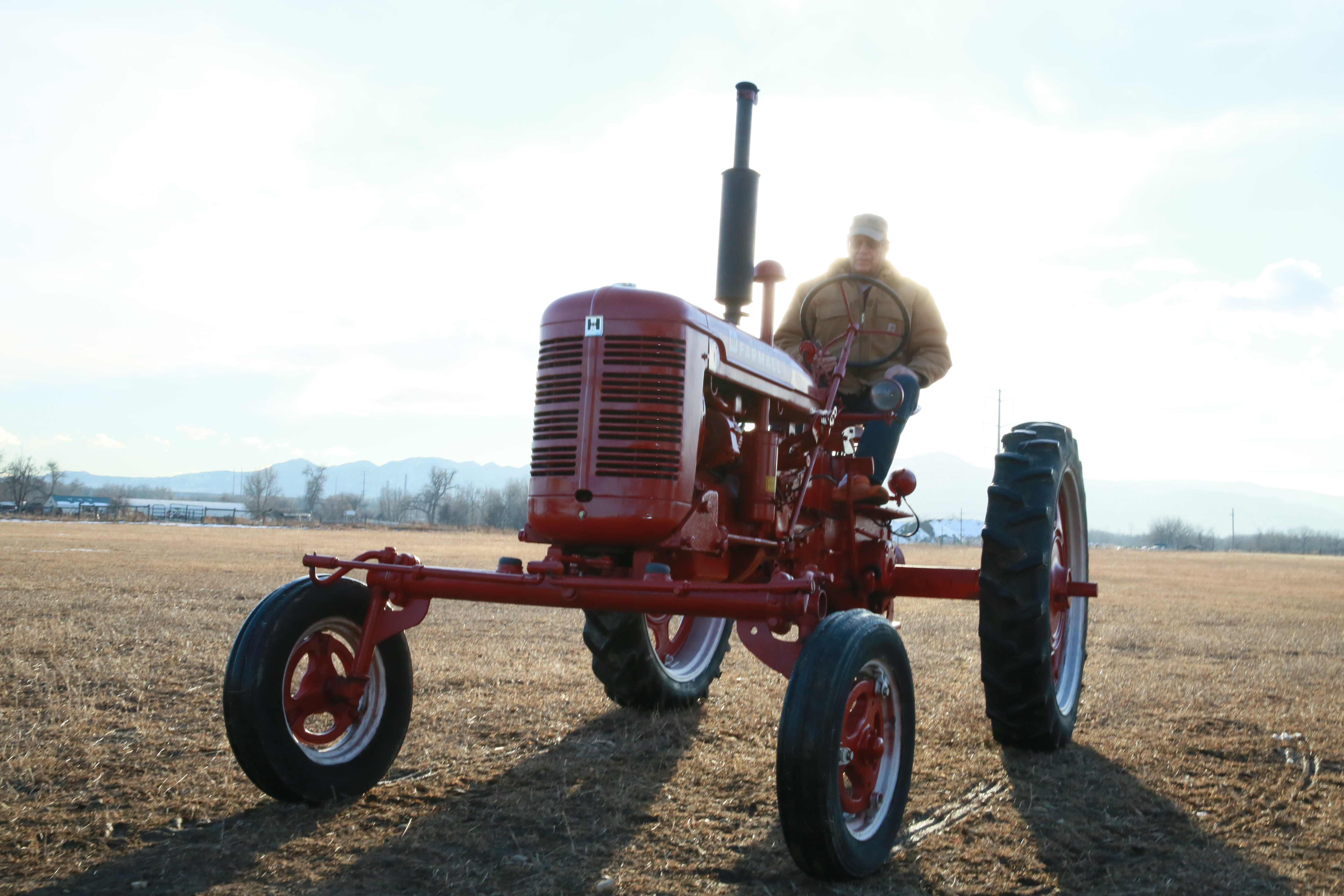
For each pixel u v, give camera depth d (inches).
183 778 138.8
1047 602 158.6
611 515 126.7
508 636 286.7
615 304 130.6
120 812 125.2
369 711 142.9
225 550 776.9
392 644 145.3
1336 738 179.8
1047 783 149.9
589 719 184.2
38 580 427.2
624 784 143.1
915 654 280.2
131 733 162.4
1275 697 221.0
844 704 109.5
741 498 146.8
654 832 123.8
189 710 179.6
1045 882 111.7
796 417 165.6
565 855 115.2
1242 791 147.3
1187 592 628.1
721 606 120.2
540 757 157.0
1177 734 182.5
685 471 129.0
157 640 255.3
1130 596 567.2
